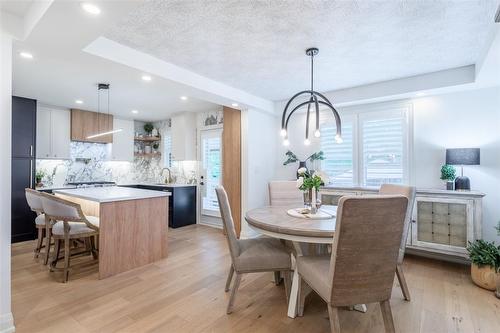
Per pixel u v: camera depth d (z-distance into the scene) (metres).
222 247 3.98
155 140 6.47
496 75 2.85
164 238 3.52
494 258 2.54
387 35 2.37
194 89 3.37
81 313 2.17
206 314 2.17
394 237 1.57
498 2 1.88
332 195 3.91
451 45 2.56
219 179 5.32
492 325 2.01
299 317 2.13
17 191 4.15
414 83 3.42
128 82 3.55
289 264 2.24
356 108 4.18
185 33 2.33
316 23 2.17
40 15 1.78
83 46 2.18
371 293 1.60
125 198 3.08
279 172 5.03
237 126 4.65
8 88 1.97
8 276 1.94
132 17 2.07
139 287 2.65
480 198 2.91
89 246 3.53
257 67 3.13
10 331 1.91
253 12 2.02
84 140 5.27
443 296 2.47
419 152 3.67
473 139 3.32
